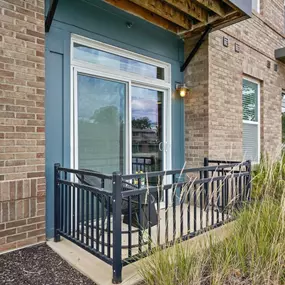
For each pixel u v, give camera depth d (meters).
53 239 2.93
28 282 2.08
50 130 3.12
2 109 2.53
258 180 3.43
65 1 3.25
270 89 6.42
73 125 3.33
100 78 3.66
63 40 3.23
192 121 4.77
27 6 2.70
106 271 2.23
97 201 2.33
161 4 3.63
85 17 3.44
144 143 4.30
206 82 4.58
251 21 5.68
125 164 3.93
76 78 3.37
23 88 2.66
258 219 2.37
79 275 2.20
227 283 1.94
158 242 2.12
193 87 4.75
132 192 2.16
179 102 4.80
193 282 1.83
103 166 3.68
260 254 2.07
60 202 2.84
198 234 2.51
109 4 3.56
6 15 2.56
